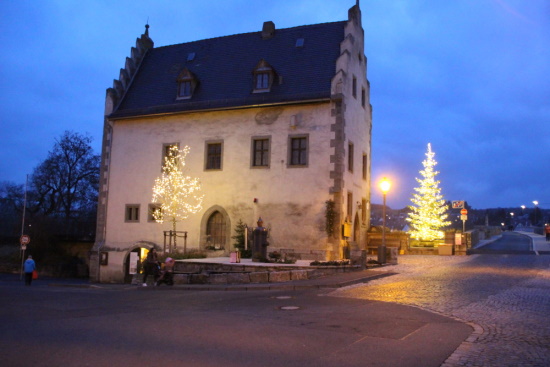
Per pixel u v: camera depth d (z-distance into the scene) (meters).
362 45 31.45
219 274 18.98
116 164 32.47
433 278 18.30
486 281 17.25
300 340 8.30
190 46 35.19
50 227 45.06
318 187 26.92
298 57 30.14
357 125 30.02
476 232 42.84
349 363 6.96
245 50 32.56
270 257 23.89
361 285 16.61
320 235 26.56
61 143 52.97
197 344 7.96
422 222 37.75
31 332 8.95
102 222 32.25
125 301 13.84
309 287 16.48
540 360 7.16
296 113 27.94
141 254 30.66
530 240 48.81
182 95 31.62
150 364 6.74
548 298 13.38
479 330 9.26
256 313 11.11
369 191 32.59
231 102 29.31
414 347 7.91
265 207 27.94
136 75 35.19
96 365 6.67
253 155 28.73
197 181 29.81
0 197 55.41
